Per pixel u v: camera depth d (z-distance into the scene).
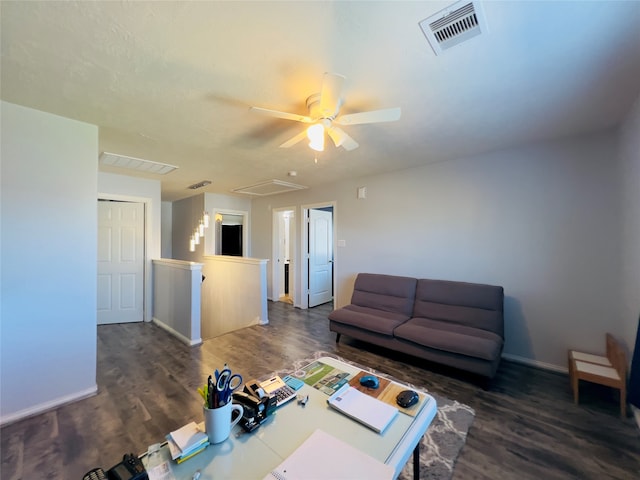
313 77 1.70
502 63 1.58
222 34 1.34
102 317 4.43
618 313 2.46
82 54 1.48
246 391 1.37
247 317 4.51
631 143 2.14
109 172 4.07
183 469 0.99
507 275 3.06
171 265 4.06
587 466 1.60
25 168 2.08
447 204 3.47
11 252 2.03
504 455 1.68
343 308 3.66
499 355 2.58
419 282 3.51
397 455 1.07
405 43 1.42
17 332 2.05
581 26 1.31
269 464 1.01
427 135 2.64
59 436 1.85
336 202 4.68
